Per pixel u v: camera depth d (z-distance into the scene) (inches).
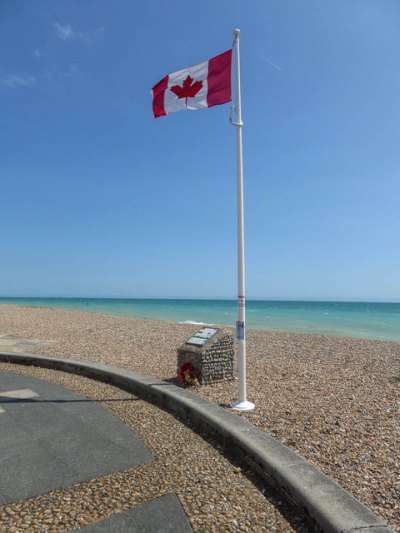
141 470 163.8
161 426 216.4
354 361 411.8
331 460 169.3
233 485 151.8
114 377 309.4
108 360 395.5
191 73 271.4
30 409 246.1
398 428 206.1
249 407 238.1
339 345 553.9
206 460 173.6
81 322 848.9
